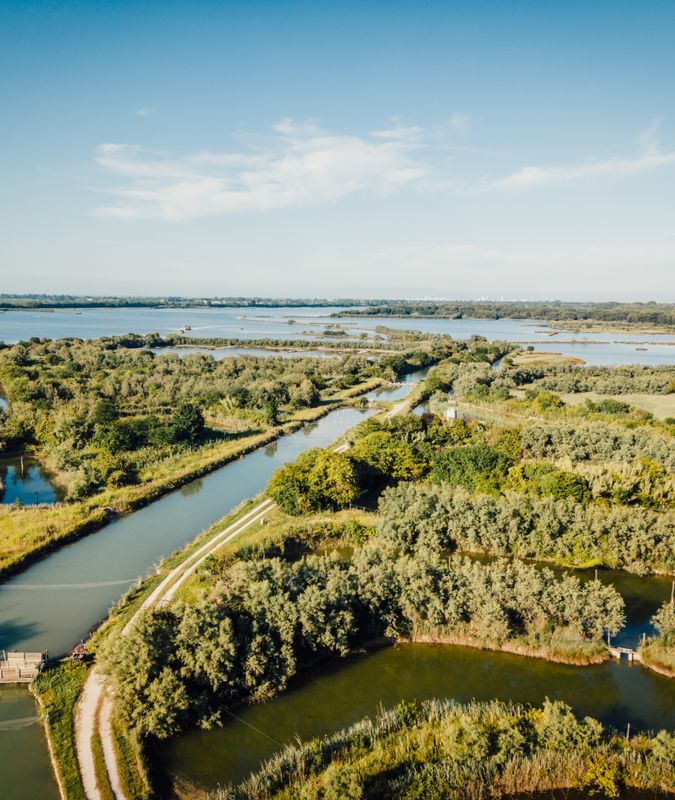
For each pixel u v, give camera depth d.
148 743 35.66
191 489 82.50
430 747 34.56
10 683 40.69
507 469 73.75
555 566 59.44
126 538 65.25
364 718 38.34
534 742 34.53
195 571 54.84
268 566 47.75
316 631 43.09
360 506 72.38
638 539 58.19
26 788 32.06
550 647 44.59
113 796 31.09
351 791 29.16
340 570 49.16
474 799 31.92
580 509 60.91
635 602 53.03
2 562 56.28
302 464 71.88
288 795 31.11
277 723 38.03
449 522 61.34
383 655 45.25
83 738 35.25
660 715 39.25
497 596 46.12
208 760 34.81
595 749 33.78
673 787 32.28
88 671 41.50
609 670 43.84
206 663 38.06
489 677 43.06
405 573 47.84
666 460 82.56
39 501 76.12
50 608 50.34
